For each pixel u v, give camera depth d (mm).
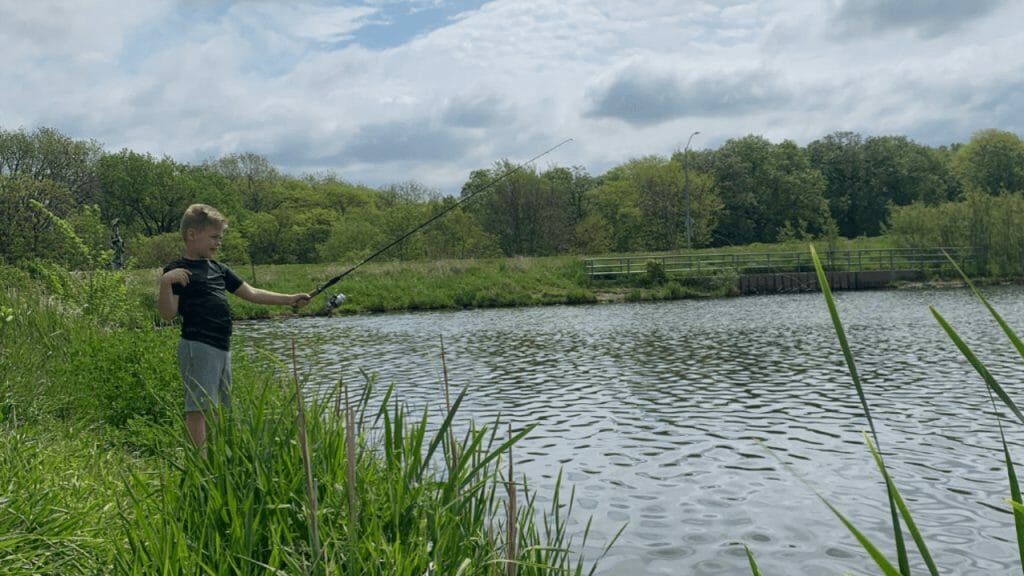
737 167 73938
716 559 6199
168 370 5641
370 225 57594
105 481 3418
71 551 2568
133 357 5816
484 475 2748
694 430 10594
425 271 38344
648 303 33969
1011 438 9812
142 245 41875
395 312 32844
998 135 77188
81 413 5426
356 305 33469
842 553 6328
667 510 7363
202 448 2812
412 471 2625
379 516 2471
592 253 58469
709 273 37719
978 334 20266
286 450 2760
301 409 2094
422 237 53062
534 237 56562
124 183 62406
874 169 82312
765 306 30547
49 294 9938
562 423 11031
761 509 7375
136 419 5125
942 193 80250
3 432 3947
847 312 27234
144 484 2875
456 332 24125
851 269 40094
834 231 43469
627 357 17750
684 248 60781
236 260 53062
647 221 63656
